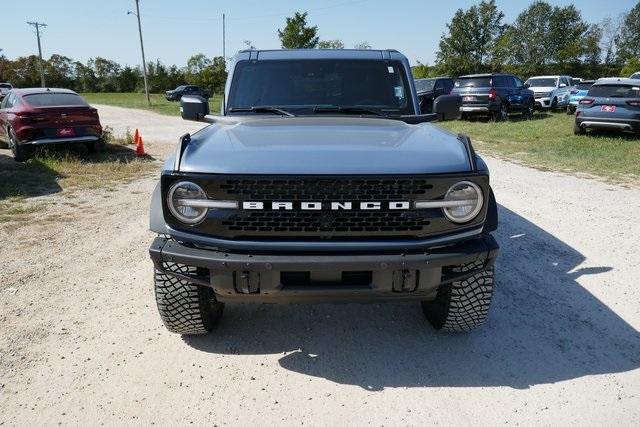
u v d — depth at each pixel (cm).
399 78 446
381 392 309
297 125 372
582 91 2216
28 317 402
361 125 372
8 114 1138
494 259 304
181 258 294
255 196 286
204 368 334
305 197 285
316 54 458
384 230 289
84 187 884
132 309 417
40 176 970
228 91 445
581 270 497
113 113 3203
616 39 7869
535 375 326
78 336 374
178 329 358
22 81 9431
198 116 451
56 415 289
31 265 512
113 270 500
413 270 289
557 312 410
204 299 345
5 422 284
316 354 351
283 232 289
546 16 7938
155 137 1769
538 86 2534
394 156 296
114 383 318
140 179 965
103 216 698
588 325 389
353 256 284
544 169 1035
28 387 314
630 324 391
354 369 333
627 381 318
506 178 944
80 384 317
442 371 330
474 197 292
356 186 284
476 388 313
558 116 2238
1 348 357
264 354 351
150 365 338
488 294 335
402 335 375
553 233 611
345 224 288
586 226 639
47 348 358
